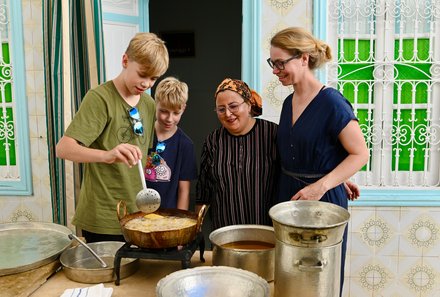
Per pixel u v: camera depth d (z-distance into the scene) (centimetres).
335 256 114
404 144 274
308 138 175
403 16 265
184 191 211
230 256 133
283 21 270
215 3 504
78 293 121
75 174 272
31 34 293
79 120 160
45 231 166
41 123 300
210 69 514
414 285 280
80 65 262
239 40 506
